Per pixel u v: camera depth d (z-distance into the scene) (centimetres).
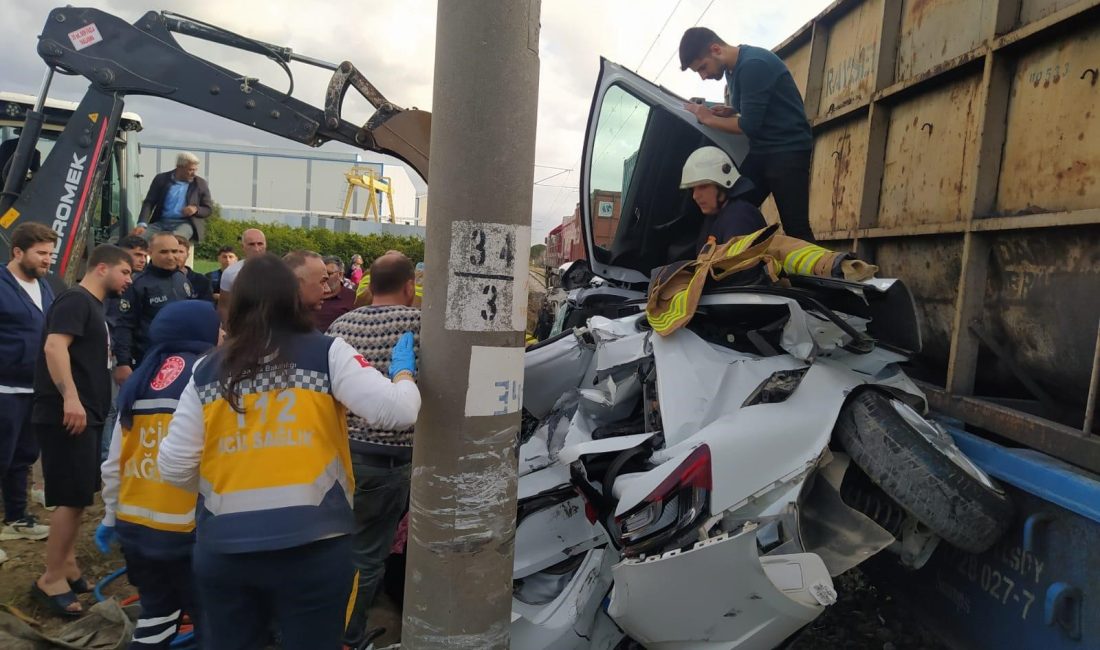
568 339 390
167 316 285
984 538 246
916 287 371
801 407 272
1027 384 291
